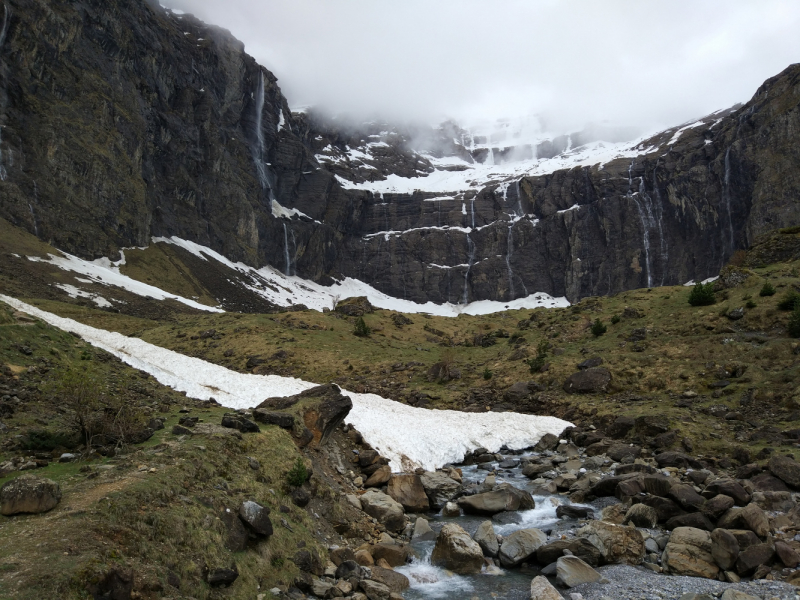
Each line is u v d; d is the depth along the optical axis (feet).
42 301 304.50
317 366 235.20
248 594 46.55
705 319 194.08
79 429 67.82
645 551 66.85
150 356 208.74
